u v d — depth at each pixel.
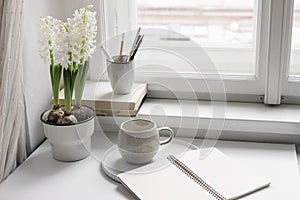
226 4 1.63
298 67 1.60
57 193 1.29
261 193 1.27
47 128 1.39
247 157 1.43
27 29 1.41
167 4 1.65
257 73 1.60
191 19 1.66
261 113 1.54
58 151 1.41
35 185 1.32
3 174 1.34
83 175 1.36
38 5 1.46
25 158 1.44
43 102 1.54
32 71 1.45
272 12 1.49
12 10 1.26
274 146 1.49
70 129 1.37
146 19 1.68
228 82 1.62
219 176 1.32
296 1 1.55
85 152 1.43
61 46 1.32
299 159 1.44
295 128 1.48
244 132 1.53
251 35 1.64
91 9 1.60
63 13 1.62
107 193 1.29
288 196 1.26
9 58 1.28
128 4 1.65
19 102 1.35
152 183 1.30
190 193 1.26
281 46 1.52
